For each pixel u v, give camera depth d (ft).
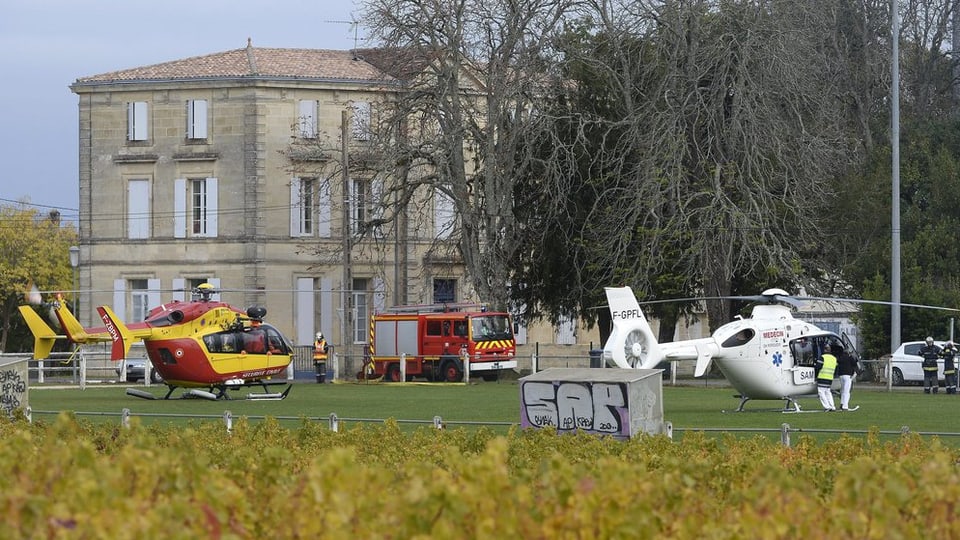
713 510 85.61
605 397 175.83
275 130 581.53
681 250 428.56
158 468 80.48
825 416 262.67
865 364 431.43
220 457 115.65
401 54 472.44
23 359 238.68
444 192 479.00
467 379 461.78
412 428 214.48
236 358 339.16
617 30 455.22
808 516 75.25
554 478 78.54
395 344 489.67
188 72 586.45
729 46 428.56
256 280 580.30
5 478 80.79
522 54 464.24
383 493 76.33
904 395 358.64
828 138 451.94
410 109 472.85
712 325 444.55
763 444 147.84
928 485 81.92
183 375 335.67
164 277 589.32
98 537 66.54
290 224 586.04
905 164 492.95
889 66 564.30
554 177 460.55
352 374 556.51
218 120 583.17
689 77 434.71
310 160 577.84
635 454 128.98
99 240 592.60
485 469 74.23
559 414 178.40
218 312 341.82
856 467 87.92
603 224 455.22
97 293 593.42
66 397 355.15
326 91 583.99
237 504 77.25
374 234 503.20
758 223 412.16
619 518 72.13
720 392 374.02
